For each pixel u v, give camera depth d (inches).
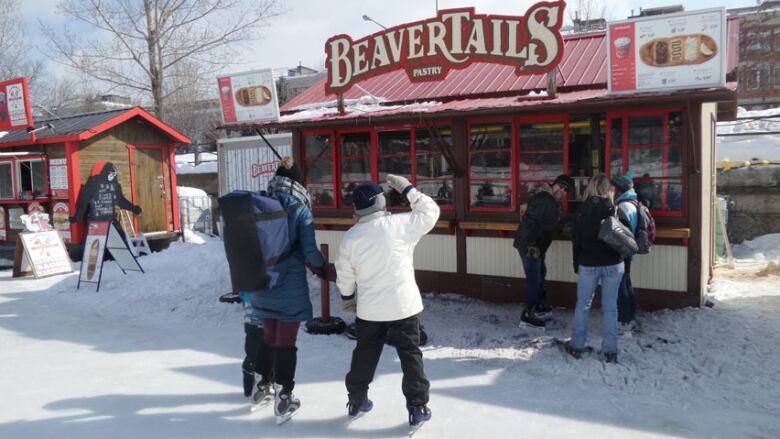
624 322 233.9
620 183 227.1
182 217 552.1
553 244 273.3
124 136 488.7
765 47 975.6
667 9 474.9
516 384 185.9
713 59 205.3
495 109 244.1
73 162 452.8
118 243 355.3
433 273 305.1
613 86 221.5
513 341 227.9
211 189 709.3
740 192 450.9
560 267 272.8
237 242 155.9
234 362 216.4
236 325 269.1
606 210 199.6
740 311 249.8
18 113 468.8
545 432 152.8
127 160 491.5
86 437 155.4
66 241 464.8
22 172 500.1
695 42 207.3
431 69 264.2
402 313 153.8
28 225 403.2
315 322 251.0
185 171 740.0
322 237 341.1
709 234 308.0
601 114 265.0
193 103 856.9
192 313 289.7
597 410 165.5
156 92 697.0
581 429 154.2
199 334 255.4
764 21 962.1
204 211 578.9
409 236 155.9
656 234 245.4
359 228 155.9
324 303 253.0
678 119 246.1
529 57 245.0
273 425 161.2
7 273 421.1
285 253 159.5
